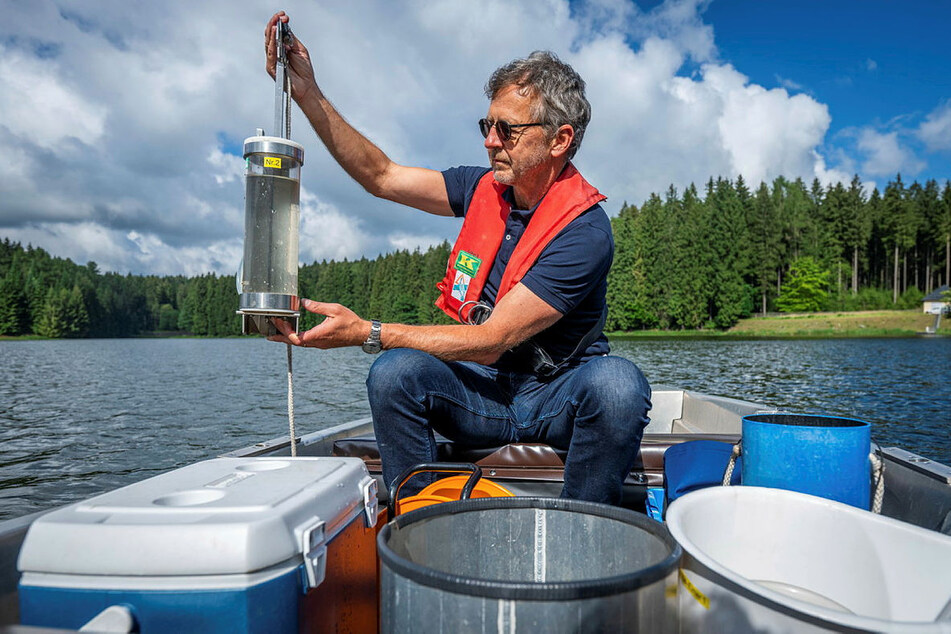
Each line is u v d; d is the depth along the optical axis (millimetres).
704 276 61344
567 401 1587
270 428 10961
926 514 1440
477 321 1833
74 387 18656
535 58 1689
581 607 610
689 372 19656
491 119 1700
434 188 2070
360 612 1049
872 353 30953
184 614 725
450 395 1607
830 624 618
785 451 1170
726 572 708
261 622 744
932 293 64062
